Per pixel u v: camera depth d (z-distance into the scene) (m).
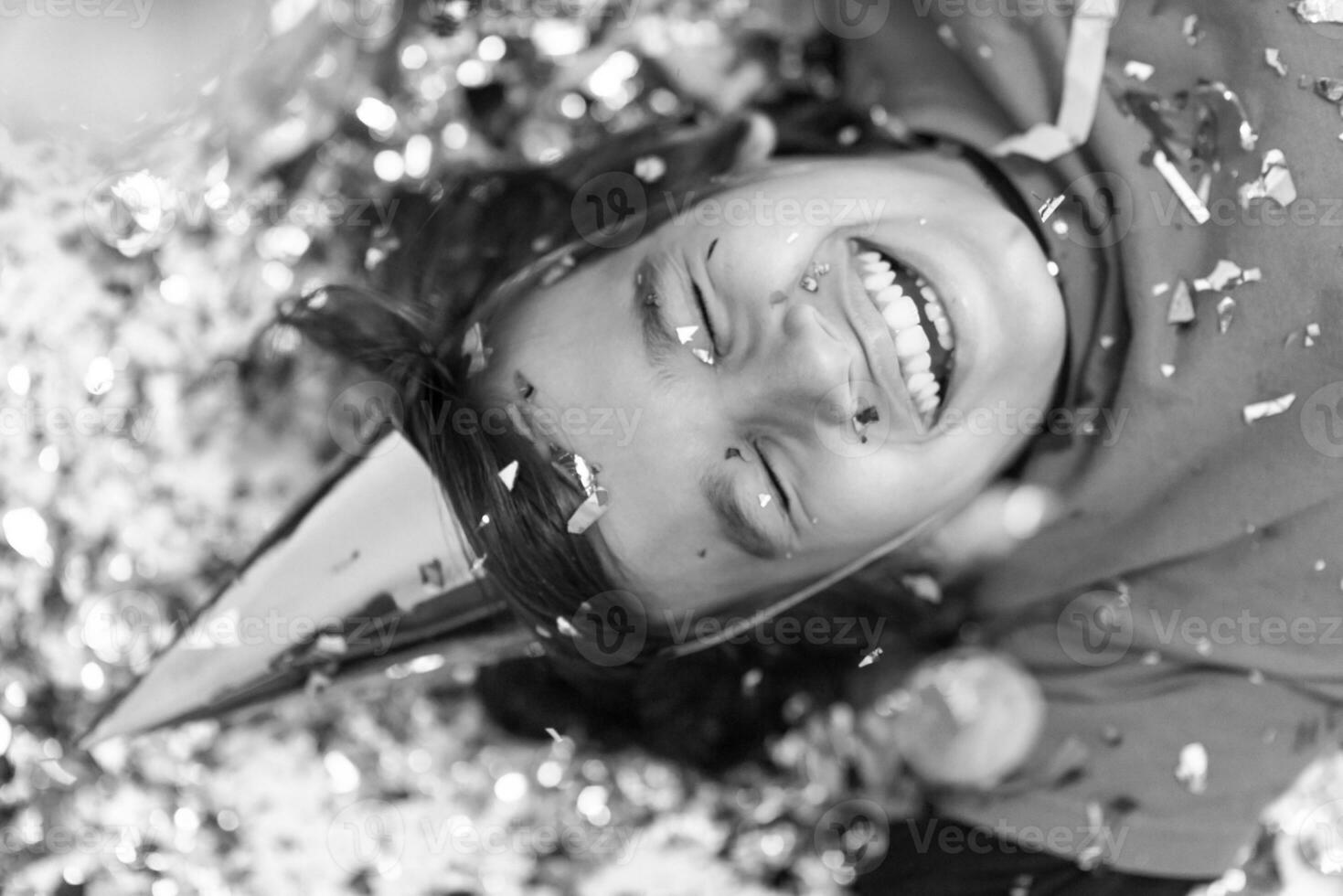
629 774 1.33
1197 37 0.97
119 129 1.26
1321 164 0.93
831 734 1.36
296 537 0.95
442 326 1.08
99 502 1.25
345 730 1.29
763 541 0.97
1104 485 1.06
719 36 1.35
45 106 1.22
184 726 1.12
